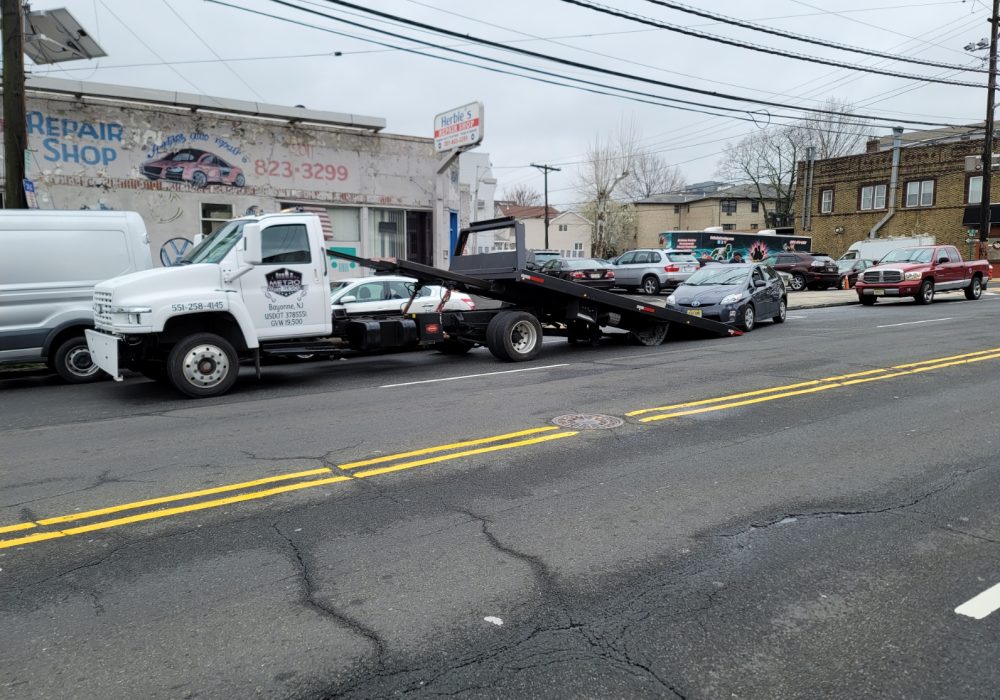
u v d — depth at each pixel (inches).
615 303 517.0
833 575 154.1
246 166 729.6
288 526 182.5
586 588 148.6
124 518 188.7
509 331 477.7
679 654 124.4
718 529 179.2
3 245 409.1
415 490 209.2
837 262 1368.1
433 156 849.5
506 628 133.0
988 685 115.1
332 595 145.9
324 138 772.6
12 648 127.3
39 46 598.2
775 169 2593.5
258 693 114.0
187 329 374.3
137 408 341.1
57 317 421.1
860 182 1808.6
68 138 642.2
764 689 114.3
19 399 376.2
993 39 1146.7
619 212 2664.9
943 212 1647.4
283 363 506.3
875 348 502.3
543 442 260.7
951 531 177.2
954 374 392.5
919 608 139.7
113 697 112.9
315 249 404.5
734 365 436.8
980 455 239.5
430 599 144.2
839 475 220.7
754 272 674.8
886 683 115.8
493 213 1999.3
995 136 1573.6
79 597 145.9
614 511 191.8
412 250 855.7
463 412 314.2
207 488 212.1
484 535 176.2
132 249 444.5
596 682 116.4
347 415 312.7
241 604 142.3
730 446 253.9
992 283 1418.6
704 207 2797.7
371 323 435.8
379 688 115.2
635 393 352.8
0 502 203.0
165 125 685.3
